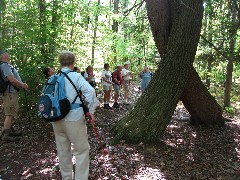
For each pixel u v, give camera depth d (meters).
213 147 6.20
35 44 8.28
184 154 5.71
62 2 9.43
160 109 6.34
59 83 3.72
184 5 6.34
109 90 10.82
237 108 14.58
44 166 4.94
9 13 9.03
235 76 17.58
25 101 7.62
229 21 7.82
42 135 6.46
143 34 11.02
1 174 4.66
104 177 4.52
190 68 6.68
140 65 19.42
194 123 7.85
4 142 5.96
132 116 6.45
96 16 14.20
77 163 3.89
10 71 5.85
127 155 5.44
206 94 7.52
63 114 3.63
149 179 4.51
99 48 16.36
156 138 6.16
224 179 4.66
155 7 6.82
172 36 6.65
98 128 7.25
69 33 10.95
